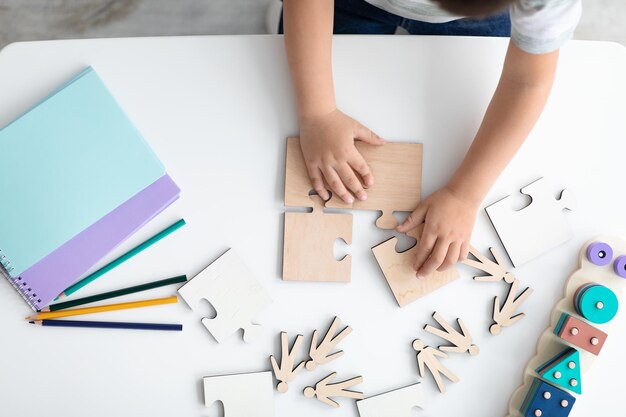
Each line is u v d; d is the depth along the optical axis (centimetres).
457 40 96
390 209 96
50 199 91
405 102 96
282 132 95
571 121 97
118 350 94
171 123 95
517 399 96
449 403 96
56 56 94
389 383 96
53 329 93
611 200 98
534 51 84
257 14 149
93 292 94
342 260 95
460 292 96
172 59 95
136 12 149
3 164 90
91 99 92
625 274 96
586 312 94
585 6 154
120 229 93
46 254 91
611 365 96
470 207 94
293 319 95
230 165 95
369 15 115
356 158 93
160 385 94
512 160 97
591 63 97
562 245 97
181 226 94
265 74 95
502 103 91
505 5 66
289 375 94
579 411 96
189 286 94
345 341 95
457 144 97
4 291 93
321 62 91
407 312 96
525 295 97
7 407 92
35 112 91
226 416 93
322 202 95
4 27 148
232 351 94
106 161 92
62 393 93
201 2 149
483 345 96
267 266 95
